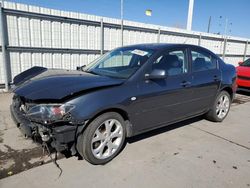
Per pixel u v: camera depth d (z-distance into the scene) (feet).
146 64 11.45
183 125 15.40
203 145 12.43
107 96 9.77
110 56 13.97
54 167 9.87
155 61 11.86
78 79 10.46
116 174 9.52
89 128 9.51
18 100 10.30
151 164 10.33
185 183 9.04
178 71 12.92
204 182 9.14
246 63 28.04
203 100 14.57
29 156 10.68
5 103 19.26
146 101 11.18
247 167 10.36
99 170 9.77
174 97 12.53
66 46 26.45
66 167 9.91
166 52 12.52
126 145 12.07
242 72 25.09
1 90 23.31
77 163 10.24
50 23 24.75
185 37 38.88
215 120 16.17
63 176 9.28
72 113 8.93
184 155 11.23
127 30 31.24
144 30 32.94
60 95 8.91
